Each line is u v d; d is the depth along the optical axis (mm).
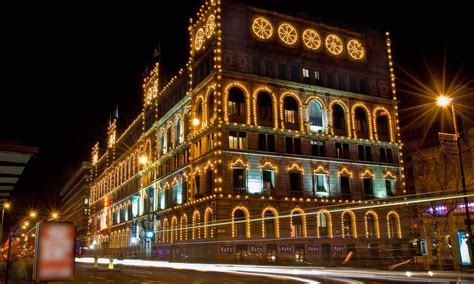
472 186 51188
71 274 12547
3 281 25828
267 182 55469
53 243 12398
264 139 56438
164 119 76312
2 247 55125
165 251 68562
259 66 58344
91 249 136625
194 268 45156
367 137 64062
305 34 62812
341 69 64375
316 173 58531
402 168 65062
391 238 60562
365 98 64875
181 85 70625
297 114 59375
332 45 64688
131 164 98812
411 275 28562
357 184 61156
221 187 52281
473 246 28172
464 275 27469
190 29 65812
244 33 58156
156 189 77938
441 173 51969
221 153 53188
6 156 17484
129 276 33000
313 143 59812
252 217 52969
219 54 55719
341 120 62969
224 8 57656
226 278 29672
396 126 66625
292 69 60875
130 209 96438
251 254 51594
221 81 55219
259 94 57688
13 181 24422
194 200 58281
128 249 92938
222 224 51312
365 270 35625
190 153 61625
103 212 122938
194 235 57906
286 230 54375
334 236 57000
